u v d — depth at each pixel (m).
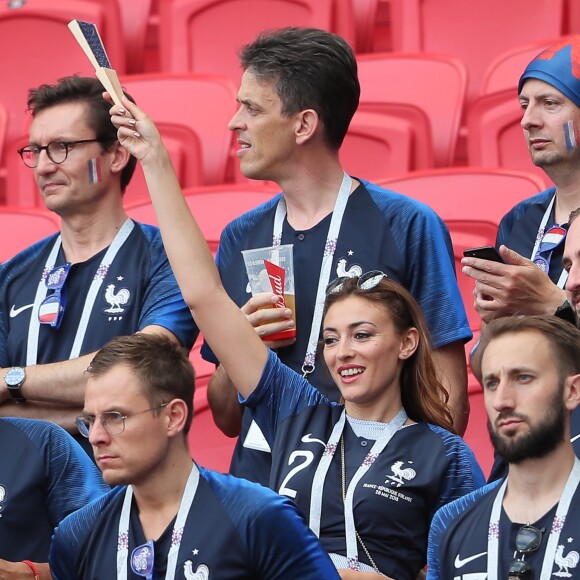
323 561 9.30
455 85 19.05
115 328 12.39
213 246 16.38
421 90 19.09
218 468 14.19
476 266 10.73
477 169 16.27
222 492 9.46
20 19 21.36
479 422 13.75
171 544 9.34
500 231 13.04
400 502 10.23
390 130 18.58
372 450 10.50
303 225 12.05
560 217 12.52
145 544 9.38
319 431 10.72
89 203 12.70
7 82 21.27
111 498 9.79
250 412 11.33
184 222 10.94
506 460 8.88
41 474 10.97
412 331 10.76
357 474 10.38
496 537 8.96
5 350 12.74
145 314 12.39
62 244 12.96
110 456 9.36
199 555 9.27
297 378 11.03
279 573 9.24
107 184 12.77
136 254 12.69
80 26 11.34
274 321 11.45
